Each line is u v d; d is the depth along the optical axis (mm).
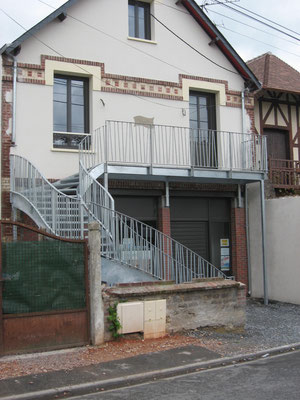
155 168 11828
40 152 11930
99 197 10070
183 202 13789
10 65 11766
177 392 5879
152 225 13234
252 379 6355
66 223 9508
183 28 14188
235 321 9469
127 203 12906
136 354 7547
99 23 12969
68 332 7867
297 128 16703
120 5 13336
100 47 12914
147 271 9422
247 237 14422
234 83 14805
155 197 13328
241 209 14422
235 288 9539
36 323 7617
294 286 13078
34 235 9523
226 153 14242
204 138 14320
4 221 7508
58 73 12516
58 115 12508
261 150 13859
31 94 11945
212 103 14688
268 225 14039
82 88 12922
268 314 11664
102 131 12656
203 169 12570
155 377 6609
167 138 13484
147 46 13586
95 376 6473
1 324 7352
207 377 6539
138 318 8375
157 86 13570
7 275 7453
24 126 11805
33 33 11766
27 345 7535
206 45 14461
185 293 8953
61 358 7273
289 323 10516
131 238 9398
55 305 7801
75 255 8031
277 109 16328
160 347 7973
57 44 12352
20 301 7531
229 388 5973
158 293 8633
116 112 12930
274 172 15148
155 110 13469
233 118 14656
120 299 8297
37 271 7691
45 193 10039
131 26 13820
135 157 12961
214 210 14336
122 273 9188
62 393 5934
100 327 8047
